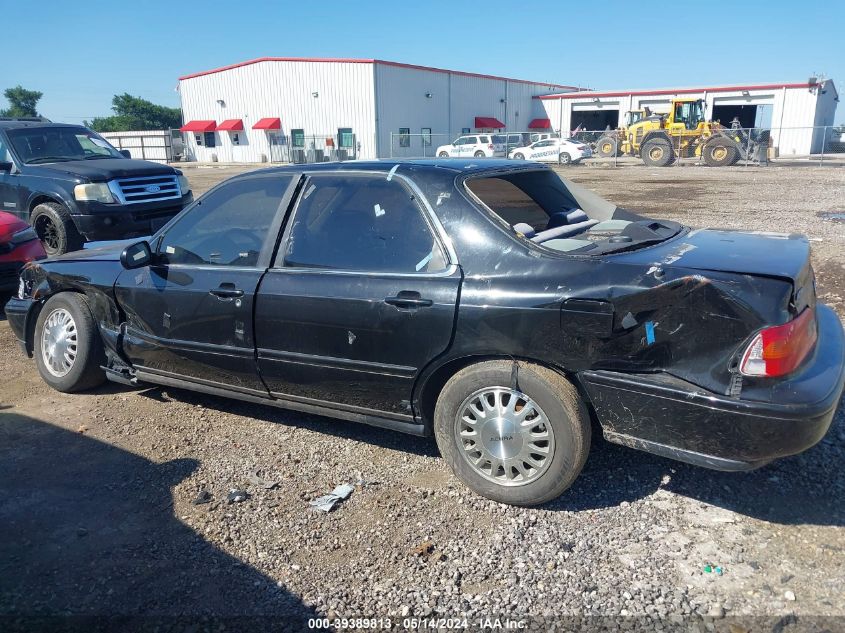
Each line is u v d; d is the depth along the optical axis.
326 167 4.14
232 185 4.45
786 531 3.26
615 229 4.08
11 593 3.01
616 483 3.72
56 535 3.43
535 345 3.30
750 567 3.02
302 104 48.50
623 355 3.17
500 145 38.25
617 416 3.24
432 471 3.96
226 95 51.66
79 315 5.02
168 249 4.60
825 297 7.13
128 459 4.20
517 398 3.42
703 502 3.52
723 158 31.12
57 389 5.25
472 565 3.12
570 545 3.22
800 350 3.01
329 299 3.79
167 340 4.51
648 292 3.07
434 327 3.50
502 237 3.47
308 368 3.95
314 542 3.33
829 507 3.44
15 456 4.26
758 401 2.92
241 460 4.15
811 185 20.39
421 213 3.71
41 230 10.24
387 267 3.72
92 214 9.71
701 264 3.16
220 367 4.33
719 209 14.66
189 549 3.30
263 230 4.22
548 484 3.40
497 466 3.53
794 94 44.00
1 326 7.35
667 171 28.62
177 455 4.23
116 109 82.69
